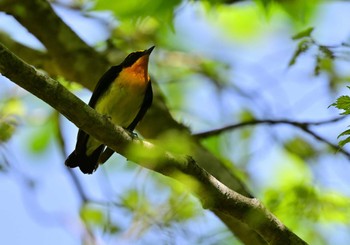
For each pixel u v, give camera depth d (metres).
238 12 15.38
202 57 15.71
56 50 11.59
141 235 10.14
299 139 12.78
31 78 6.84
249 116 13.79
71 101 7.11
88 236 11.34
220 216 9.96
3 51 6.61
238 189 10.22
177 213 10.23
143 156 7.47
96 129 7.33
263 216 7.85
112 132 7.36
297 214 10.63
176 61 15.48
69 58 11.61
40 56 11.77
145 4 8.98
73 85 13.53
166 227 10.10
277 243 7.95
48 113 13.73
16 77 6.80
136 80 11.40
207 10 10.12
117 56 12.09
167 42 15.16
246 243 9.83
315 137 11.16
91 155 10.81
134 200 10.52
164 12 8.98
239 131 13.38
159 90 11.86
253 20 15.41
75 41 11.69
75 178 11.59
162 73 15.66
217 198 7.76
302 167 12.67
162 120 11.39
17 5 11.33
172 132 11.12
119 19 9.05
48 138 13.66
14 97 13.30
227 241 10.39
